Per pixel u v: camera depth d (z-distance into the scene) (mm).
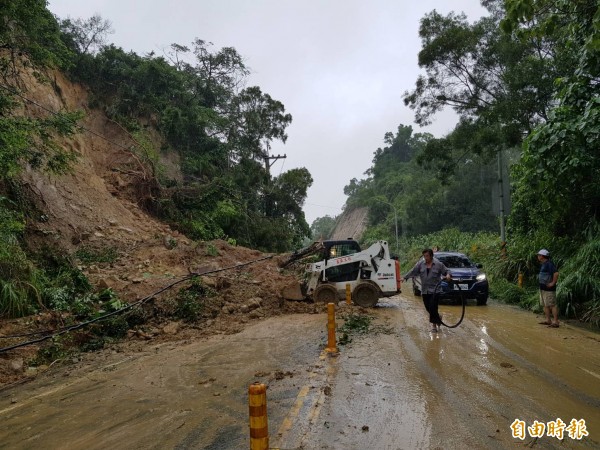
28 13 10438
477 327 9633
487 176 51312
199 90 32656
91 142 22297
